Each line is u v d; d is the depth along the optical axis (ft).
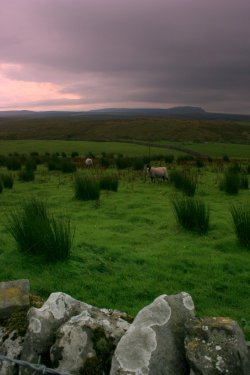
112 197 51.57
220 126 425.28
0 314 12.07
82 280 21.81
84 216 40.09
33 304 13.16
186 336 9.39
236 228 30.12
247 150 176.14
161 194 54.54
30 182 67.56
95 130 412.77
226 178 56.08
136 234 33.06
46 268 23.11
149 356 9.20
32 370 10.05
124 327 10.87
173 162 104.88
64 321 10.97
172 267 24.73
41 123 508.12
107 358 9.83
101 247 27.73
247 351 9.29
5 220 37.27
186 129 397.39
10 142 213.25
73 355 9.84
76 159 108.99
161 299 10.37
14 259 24.17
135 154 147.54
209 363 8.71
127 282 21.94
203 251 28.12
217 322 9.44
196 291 21.27
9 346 10.94
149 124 425.69
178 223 35.40
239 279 23.24
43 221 25.61
